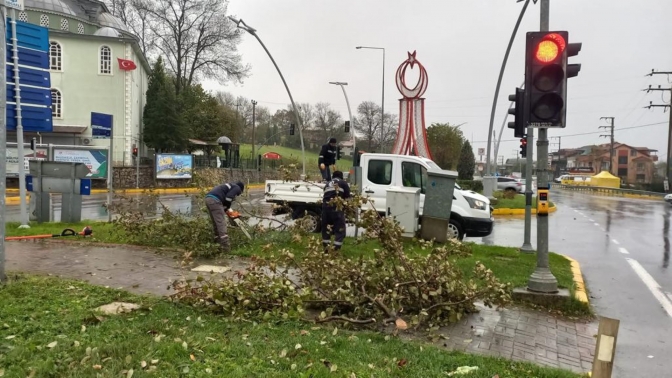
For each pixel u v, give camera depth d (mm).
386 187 12828
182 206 22672
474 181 38219
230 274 8023
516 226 19406
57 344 4410
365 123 76938
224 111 66250
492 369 4520
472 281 6750
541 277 7477
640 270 10727
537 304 7293
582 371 4961
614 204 36375
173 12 50906
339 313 6094
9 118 12594
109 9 54562
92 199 26891
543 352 5438
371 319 5648
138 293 6668
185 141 47812
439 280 6082
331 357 4469
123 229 11609
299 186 12477
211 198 9742
